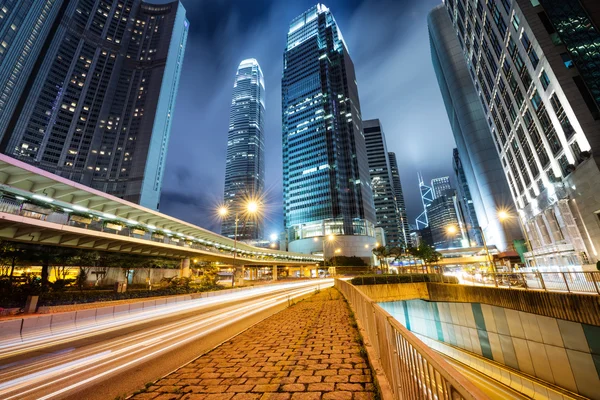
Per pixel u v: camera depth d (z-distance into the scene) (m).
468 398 1.27
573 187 30.44
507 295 16.75
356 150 124.00
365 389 4.69
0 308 16.19
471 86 84.69
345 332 9.34
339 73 138.75
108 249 27.78
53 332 12.71
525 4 31.92
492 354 17.95
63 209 20.72
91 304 21.16
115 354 8.86
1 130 97.19
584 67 27.48
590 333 12.42
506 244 69.56
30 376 6.95
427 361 2.16
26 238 20.33
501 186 73.38
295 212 120.94
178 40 159.62
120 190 119.81
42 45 115.19
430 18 102.38
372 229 119.12
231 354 7.32
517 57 37.28
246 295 33.06
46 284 23.92
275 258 68.50
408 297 25.89
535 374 14.86
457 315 21.73
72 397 5.45
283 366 6.15
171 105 148.12
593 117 26.98
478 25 48.81
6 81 98.81
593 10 26.67
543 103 33.44
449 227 63.09
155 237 30.02
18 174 17.44
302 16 162.25
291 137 135.88
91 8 140.50
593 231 28.44
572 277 14.02
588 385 12.42
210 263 48.66
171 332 12.30
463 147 101.19
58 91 120.69
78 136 121.38
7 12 99.19
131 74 142.62
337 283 31.84
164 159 138.00
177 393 4.90
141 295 27.14
